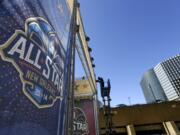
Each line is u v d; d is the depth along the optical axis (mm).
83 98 15242
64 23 4547
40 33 2727
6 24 1842
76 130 13633
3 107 1605
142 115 29578
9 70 1782
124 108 30891
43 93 2576
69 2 5621
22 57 2080
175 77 175250
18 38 2035
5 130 1592
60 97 3443
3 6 1850
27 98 2076
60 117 3293
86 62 10758
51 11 3521
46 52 2885
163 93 185375
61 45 3963
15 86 1846
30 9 2488
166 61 192375
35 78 2357
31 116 2113
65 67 4133
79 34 8172
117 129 28672
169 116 28562
